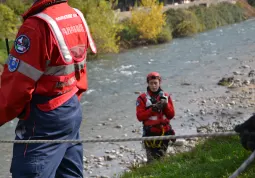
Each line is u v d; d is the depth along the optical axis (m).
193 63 27.45
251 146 2.41
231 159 6.87
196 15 46.84
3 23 28.39
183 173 6.98
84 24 4.09
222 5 53.69
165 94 8.92
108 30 32.31
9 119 3.68
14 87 3.57
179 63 27.69
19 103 3.61
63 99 3.83
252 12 58.72
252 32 42.03
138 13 37.34
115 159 12.21
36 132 3.77
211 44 35.47
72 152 4.05
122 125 15.65
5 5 29.72
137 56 31.11
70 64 3.79
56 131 3.81
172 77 23.62
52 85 3.73
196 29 43.88
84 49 4.06
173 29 41.72
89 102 19.09
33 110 3.75
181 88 20.92
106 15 32.94
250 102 17.38
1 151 13.56
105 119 16.52
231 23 52.22
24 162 3.74
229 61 27.30
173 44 36.84
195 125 14.68
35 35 3.57
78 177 4.11
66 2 3.98
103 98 19.69
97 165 11.81
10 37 28.61
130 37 36.34
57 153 3.83
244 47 32.66
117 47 32.69
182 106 17.48
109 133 14.84
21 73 3.56
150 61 28.81
